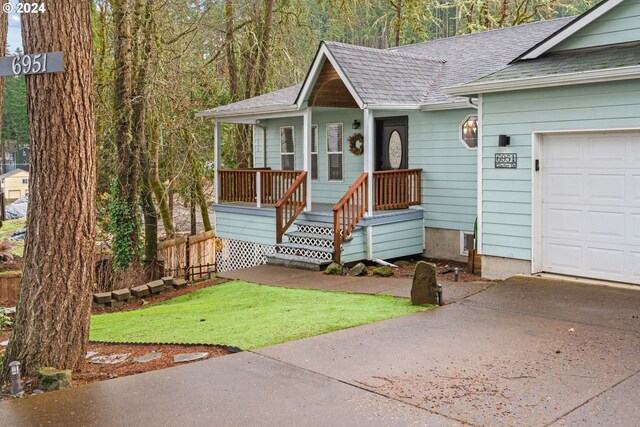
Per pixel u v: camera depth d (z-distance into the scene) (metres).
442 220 13.98
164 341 7.79
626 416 4.73
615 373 5.65
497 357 6.21
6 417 5.04
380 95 12.96
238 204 15.98
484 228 10.61
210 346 7.15
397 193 13.77
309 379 5.74
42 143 6.12
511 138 10.09
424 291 8.65
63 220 6.22
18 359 6.21
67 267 6.27
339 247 12.65
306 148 14.20
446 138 13.72
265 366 6.15
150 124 17.77
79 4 6.14
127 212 15.52
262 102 16.27
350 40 32.75
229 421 4.84
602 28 9.66
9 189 48.69
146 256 16.23
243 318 8.82
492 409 4.93
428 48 17.91
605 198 9.26
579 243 9.60
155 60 15.95
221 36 22.23
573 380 5.50
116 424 4.84
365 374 5.82
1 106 10.10
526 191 9.98
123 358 7.05
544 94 9.61
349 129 16.00
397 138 14.81
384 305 8.86
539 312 7.91
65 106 6.10
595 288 8.96
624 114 8.77
